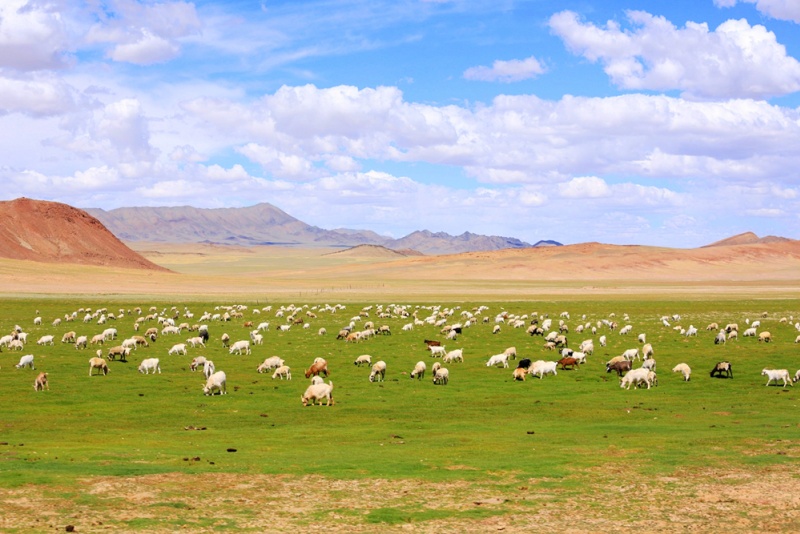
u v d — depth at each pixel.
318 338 69.56
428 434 30.73
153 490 20.92
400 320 91.50
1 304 110.81
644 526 18.41
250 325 82.31
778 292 167.88
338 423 33.53
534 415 35.53
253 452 26.83
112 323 85.00
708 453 26.22
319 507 19.73
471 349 61.66
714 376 47.69
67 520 18.00
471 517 19.02
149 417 34.69
